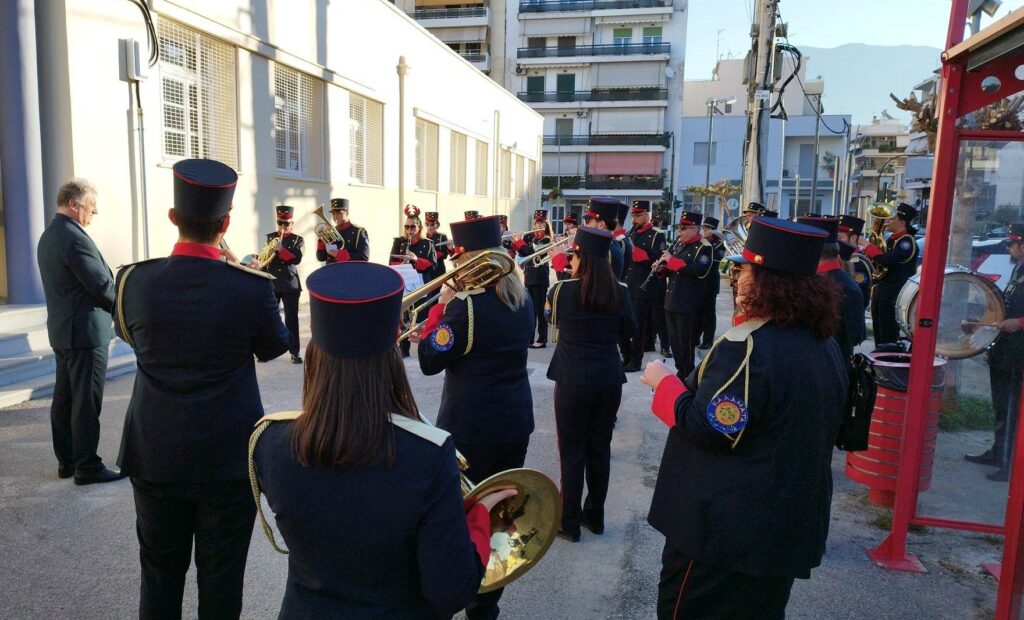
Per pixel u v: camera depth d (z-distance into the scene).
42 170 7.95
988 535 4.22
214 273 2.43
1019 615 3.00
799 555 2.05
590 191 51.47
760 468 2.04
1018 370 4.05
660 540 4.08
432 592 1.40
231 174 2.46
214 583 2.52
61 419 4.59
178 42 9.64
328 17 13.39
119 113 8.56
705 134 51.75
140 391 2.44
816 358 2.09
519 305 3.12
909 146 21.30
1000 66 3.35
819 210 51.31
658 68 50.38
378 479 1.42
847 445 2.66
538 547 1.74
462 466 1.76
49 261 4.25
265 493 1.54
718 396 2.01
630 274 9.07
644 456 5.54
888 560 3.80
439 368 2.97
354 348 1.42
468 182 23.09
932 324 3.61
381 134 16.02
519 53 52.09
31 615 3.13
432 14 51.59
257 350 2.57
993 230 3.97
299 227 12.73
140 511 2.51
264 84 11.56
